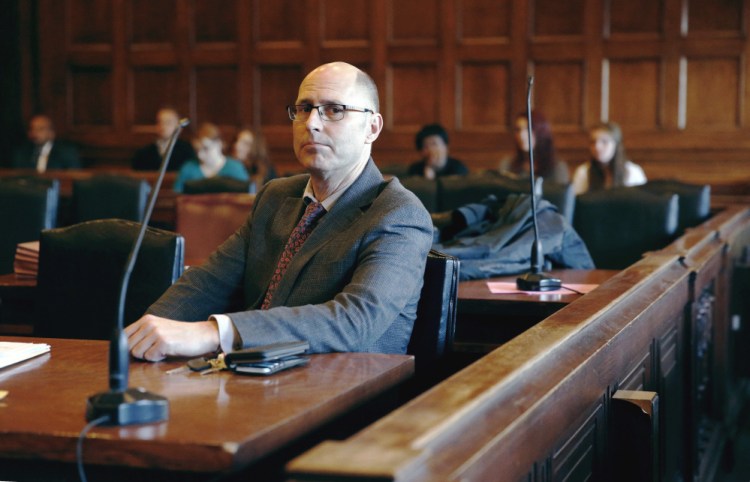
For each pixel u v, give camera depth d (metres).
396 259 2.11
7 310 3.18
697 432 3.48
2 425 1.36
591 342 1.97
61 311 2.70
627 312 2.35
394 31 8.90
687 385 3.30
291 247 2.31
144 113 9.50
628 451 2.09
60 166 9.00
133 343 1.82
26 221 4.43
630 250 4.60
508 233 3.38
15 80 9.65
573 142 8.50
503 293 2.89
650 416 2.06
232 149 7.93
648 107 8.34
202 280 2.43
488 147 8.73
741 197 6.90
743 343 4.88
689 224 5.08
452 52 8.76
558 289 2.98
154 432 1.32
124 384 1.40
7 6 9.55
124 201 5.94
